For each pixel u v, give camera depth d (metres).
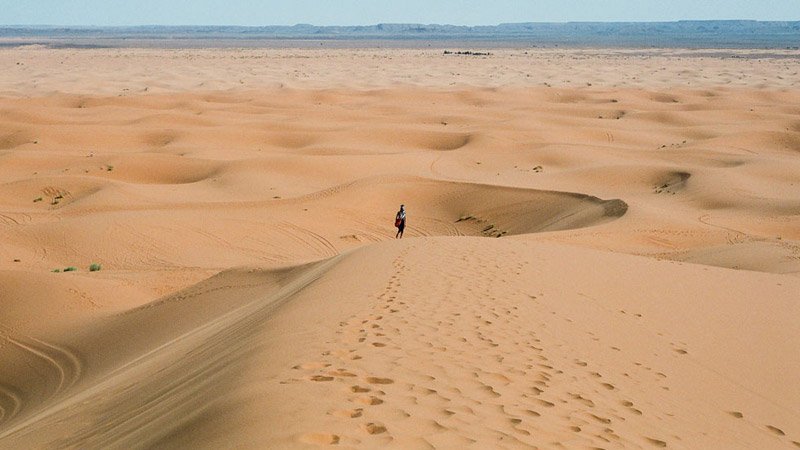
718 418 9.21
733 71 159.75
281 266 22.31
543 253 18.69
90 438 8.52
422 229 41.28
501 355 9.39
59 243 32.78
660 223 34.38
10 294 21.86
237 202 41.88
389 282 13.58
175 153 60.94
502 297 13.10
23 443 9.49
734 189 44.06
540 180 50.88
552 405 7.76
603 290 15.33
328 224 39.97
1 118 77.25
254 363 8.02
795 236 33.56
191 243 34.59
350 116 86.50
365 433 5.77
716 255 27.77
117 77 140.50
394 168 55.91
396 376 7.67
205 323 16.59
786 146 67.75
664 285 16.81
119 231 34.50
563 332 11.45
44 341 19.20
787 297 17.34
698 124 81.50
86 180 46.22
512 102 102.69
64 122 77.62
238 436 5.73
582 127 78.88
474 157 61.00
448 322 10.75
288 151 63.47
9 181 46.06
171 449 6.13
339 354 8.36
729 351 12.60
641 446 7.13
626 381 9.66
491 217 42.47
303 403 6.36
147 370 12.11
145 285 25.89
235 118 81.69
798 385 11.42
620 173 51.16
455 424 6.38
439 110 91.44
